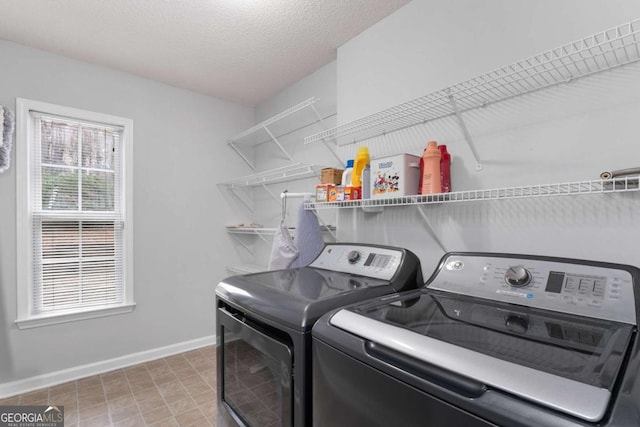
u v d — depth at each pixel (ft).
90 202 8.03
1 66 6.83
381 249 4.84
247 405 4.07
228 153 10.30
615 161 3.36
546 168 3.84
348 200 5.43
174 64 7.88
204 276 9.77
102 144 8.19
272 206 9.91
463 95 4.50
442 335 2.44
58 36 6.69
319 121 8.02
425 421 2.10
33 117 7.29
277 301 3.59
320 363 2.97
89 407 6.52
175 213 9.24
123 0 5.55
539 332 2.48
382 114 5.14
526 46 4.04
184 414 6.30
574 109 3.64
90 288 7.99
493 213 4.31
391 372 2.31
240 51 7.24
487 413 1.81
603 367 1.88
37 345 7.25
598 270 2.97
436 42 5.05
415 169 4.74
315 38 6.63
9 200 6.95
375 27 6.11
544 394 1.70
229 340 4.50
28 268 7.16
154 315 8.86
